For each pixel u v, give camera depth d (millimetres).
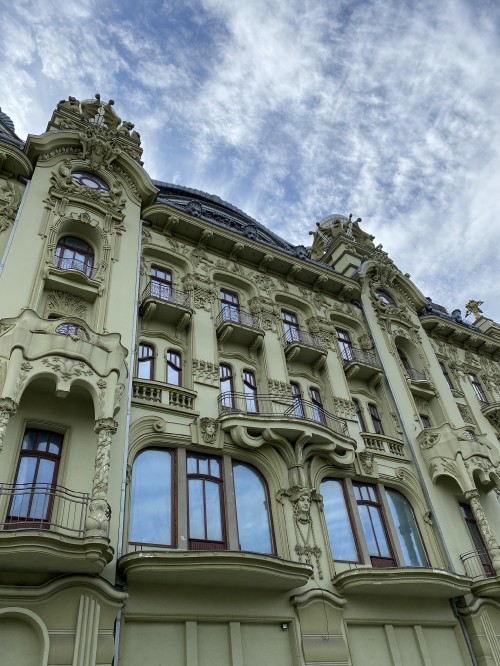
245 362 17344
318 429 14914
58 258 15398
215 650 10656
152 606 10375
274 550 13062
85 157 18234
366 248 26766
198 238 20031
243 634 11156
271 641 11375
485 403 25266
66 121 19203
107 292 14984
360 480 16234
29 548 8680
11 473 10406
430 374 22391
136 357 15102
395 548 15172
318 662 11297
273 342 18531
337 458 15414
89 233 16547
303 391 18031
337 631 12031
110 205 17562
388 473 16891
